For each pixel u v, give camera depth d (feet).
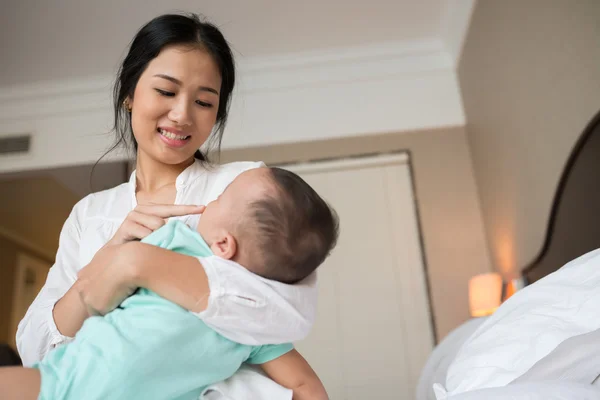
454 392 3.69
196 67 3.70
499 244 10.36
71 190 13.57
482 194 11.13
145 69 3.77
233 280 2.69
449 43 11.82
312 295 2.95
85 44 11.22
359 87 12.15
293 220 2.92
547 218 7.89
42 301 3.34
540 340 3.44
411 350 10.66
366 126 11.91
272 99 12.13
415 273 11.10
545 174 7.83
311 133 11.92
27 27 10.60
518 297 4.09
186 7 10.41
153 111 3.64
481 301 9.11
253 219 2.88
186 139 3.74
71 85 12.32
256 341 2.75
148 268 2.66
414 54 12.09
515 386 2.78
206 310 2.61
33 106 12.42
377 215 11.46
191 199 3.68
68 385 2.48
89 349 2.58
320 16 10.96
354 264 11.19
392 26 11.48
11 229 17.62
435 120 11.91
